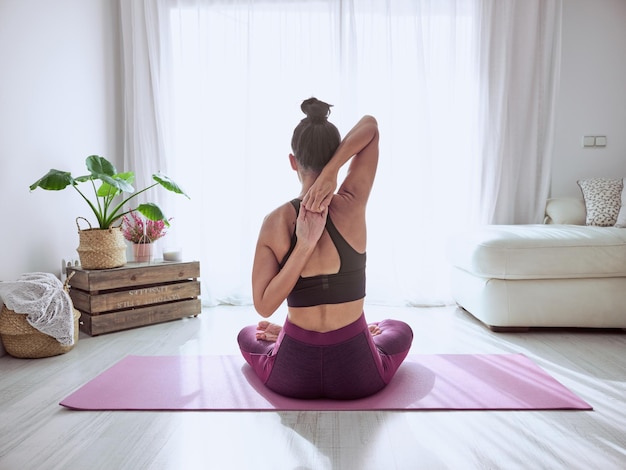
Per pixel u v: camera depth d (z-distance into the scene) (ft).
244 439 5.15
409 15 12.04
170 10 12.26
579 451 4.84
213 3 12.16
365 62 12.10
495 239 9.32
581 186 12.02
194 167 12.40
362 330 6.03
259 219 12.35
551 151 12.28
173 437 5.21
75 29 10.64
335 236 5.76
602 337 9.11
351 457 4.75
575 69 12.58
